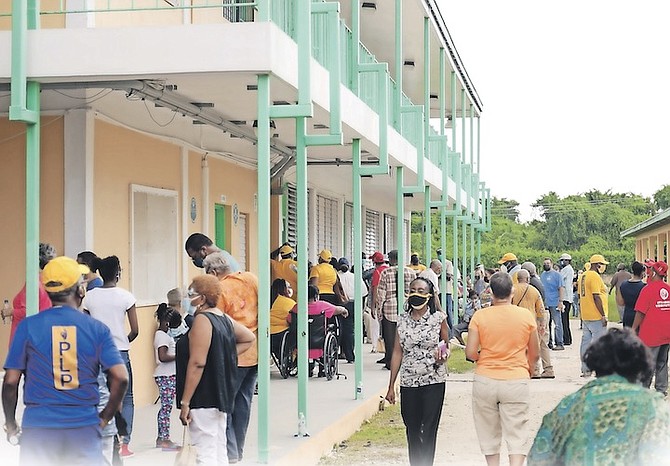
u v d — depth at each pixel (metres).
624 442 5.04
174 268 14.04
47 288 6.55
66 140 11.51
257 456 9.66
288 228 21.78
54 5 11.15
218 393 8.16
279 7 11.41
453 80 29.14
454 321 27.64
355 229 14.48
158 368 10.46
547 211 92.19
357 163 14.83
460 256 66.00
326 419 12.26
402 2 21.91
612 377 5.30
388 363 18.12
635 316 15.64
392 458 11.28
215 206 16.27
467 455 11.77
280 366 15.93
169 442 10.35
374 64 15.48
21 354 6.48
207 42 9.67
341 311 16.41
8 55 9.69
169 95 11.10
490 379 9.23
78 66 9.73
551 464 5.23
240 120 13.70
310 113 10.32
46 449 6.38
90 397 6.51
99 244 11.79
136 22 12.28
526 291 19.11
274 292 16.22
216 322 8.23
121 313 9.23
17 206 11.67
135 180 12.80
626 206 94.50
